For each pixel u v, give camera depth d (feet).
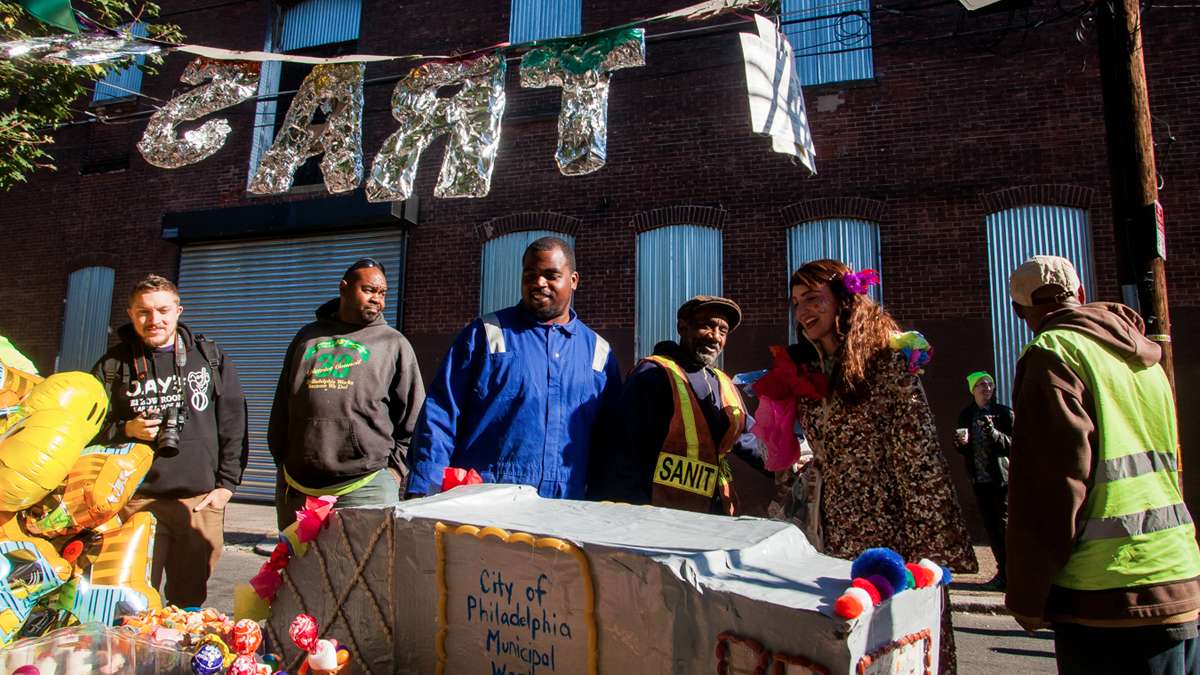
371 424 12.02
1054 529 6.28
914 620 5.09
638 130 33.06
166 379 11.89
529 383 10.16
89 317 41.19
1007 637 17.34
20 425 7.79
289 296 38.04
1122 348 6.77
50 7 12.23
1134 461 6.53
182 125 40.50
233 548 25.96
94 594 8.09
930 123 29.76
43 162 43.39
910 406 7.70
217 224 38.47
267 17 40.98
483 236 34.68
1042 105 28.68
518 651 5.79
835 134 30.71
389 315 35.78
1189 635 6.41
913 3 30.40
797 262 30.53
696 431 10.68
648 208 32.45
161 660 6.52
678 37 19.35
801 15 31.45
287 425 12.46
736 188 31.55
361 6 39.37
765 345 30.27
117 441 11.60
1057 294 7.45
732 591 4.85
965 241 28.86
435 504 6.92
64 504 8.32
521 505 7.31
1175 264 26.37
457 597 6.17
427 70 13.39
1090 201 27.71
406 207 35.42
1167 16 27.58
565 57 12.76
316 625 6.45
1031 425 6.56
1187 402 25.70
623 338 31.99
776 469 9.54
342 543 7.01
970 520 27.68
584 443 10.41
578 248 33.22
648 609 5.16
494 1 36.27
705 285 31.42
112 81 42.39
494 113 13.08
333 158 13.73
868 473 7.93
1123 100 18.72
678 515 6.74
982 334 28.22
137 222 41.22
